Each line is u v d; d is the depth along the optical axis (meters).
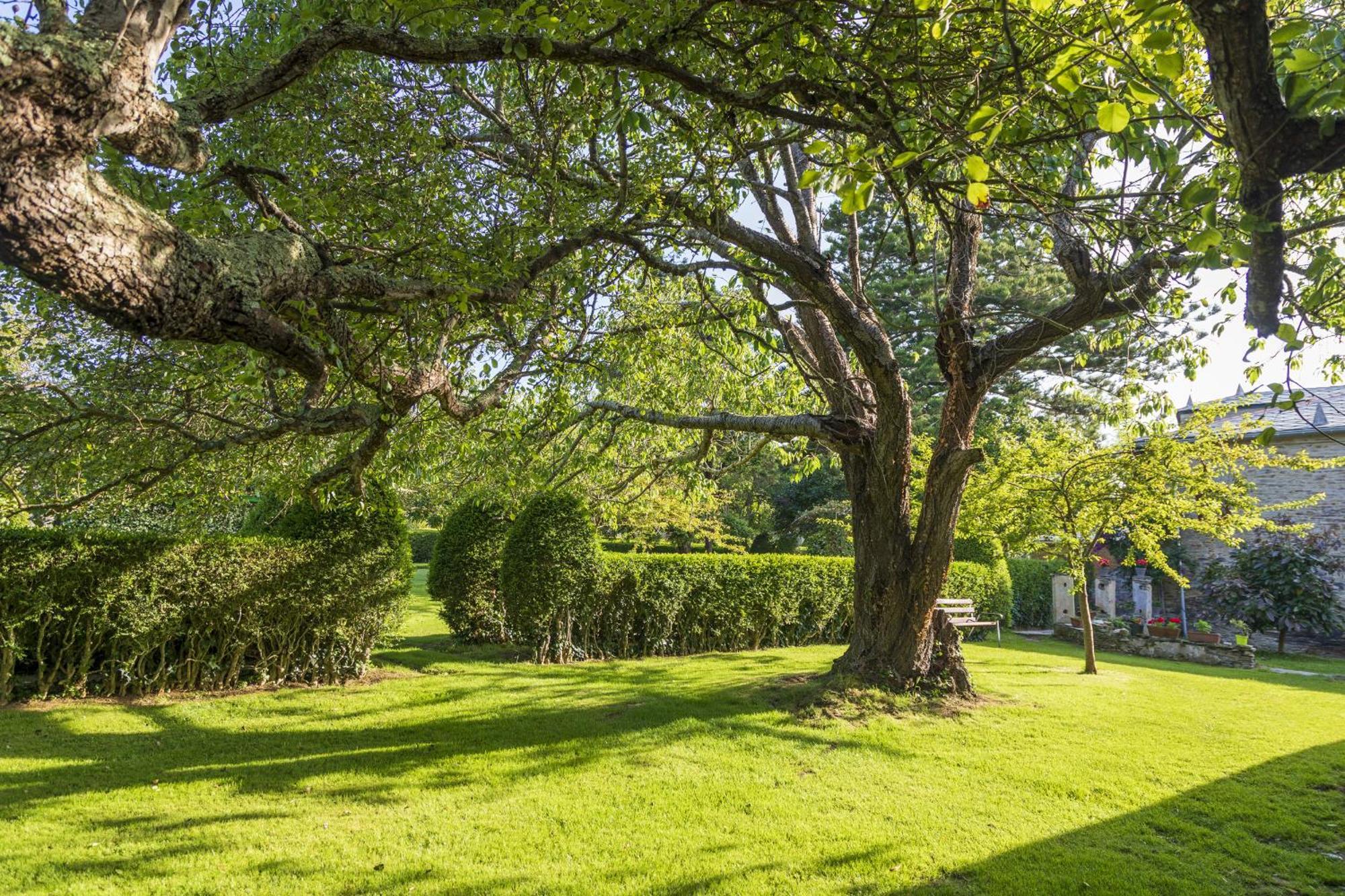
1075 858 4.30
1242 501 9.92
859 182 2.30
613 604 10.62
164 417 4.68
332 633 8.31
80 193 1.81
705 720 7.02
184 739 6.16
